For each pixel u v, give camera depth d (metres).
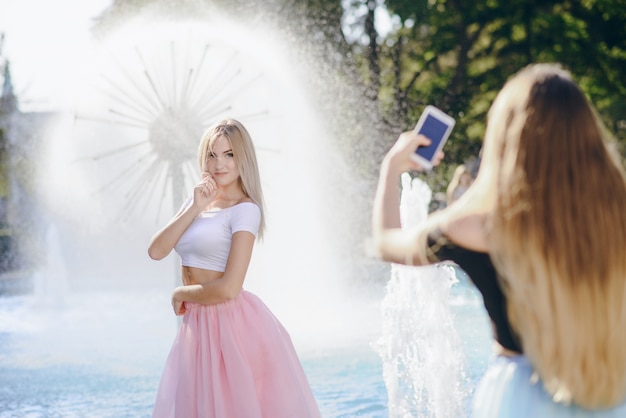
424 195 5.88
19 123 18.58
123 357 7.91
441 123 2.30
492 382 2.17
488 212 2.09
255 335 3.62
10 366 7.65
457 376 5.08
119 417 5.55
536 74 2.17
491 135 2.17
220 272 3.69
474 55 22.36
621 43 21.70
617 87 21.92
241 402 3.50
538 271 2.01
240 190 3.87
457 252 2.12
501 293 2.11
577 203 2.03
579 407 2.06
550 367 2.02
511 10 21.67
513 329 2.11
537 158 2.06
